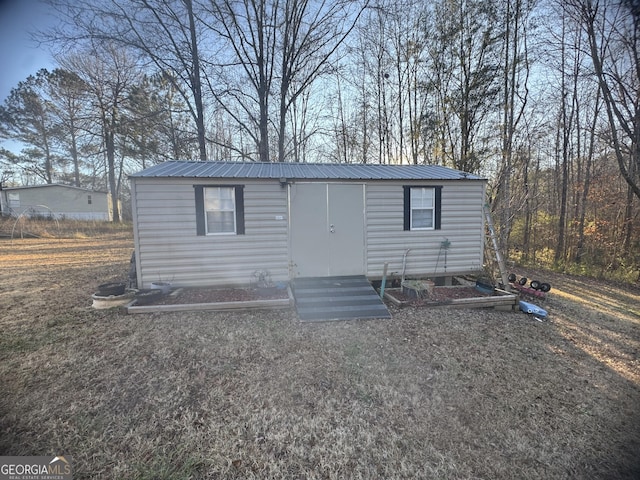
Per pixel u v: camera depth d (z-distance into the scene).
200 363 3.67
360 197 6.75
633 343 4.78
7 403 2.89
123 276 8.08
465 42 12.12
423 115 14.05
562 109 11.93
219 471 2.23
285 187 6.43
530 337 4.83
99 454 2.33
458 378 3.55
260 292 5.98
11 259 10.87
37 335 4.34
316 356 3.93
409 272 7.10
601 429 2.80
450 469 2.31
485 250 8.26
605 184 11.71
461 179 7.00
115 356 3.79
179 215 6.04
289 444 2.51
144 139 13.55
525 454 2.48
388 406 3.02
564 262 11.56
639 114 7.54
